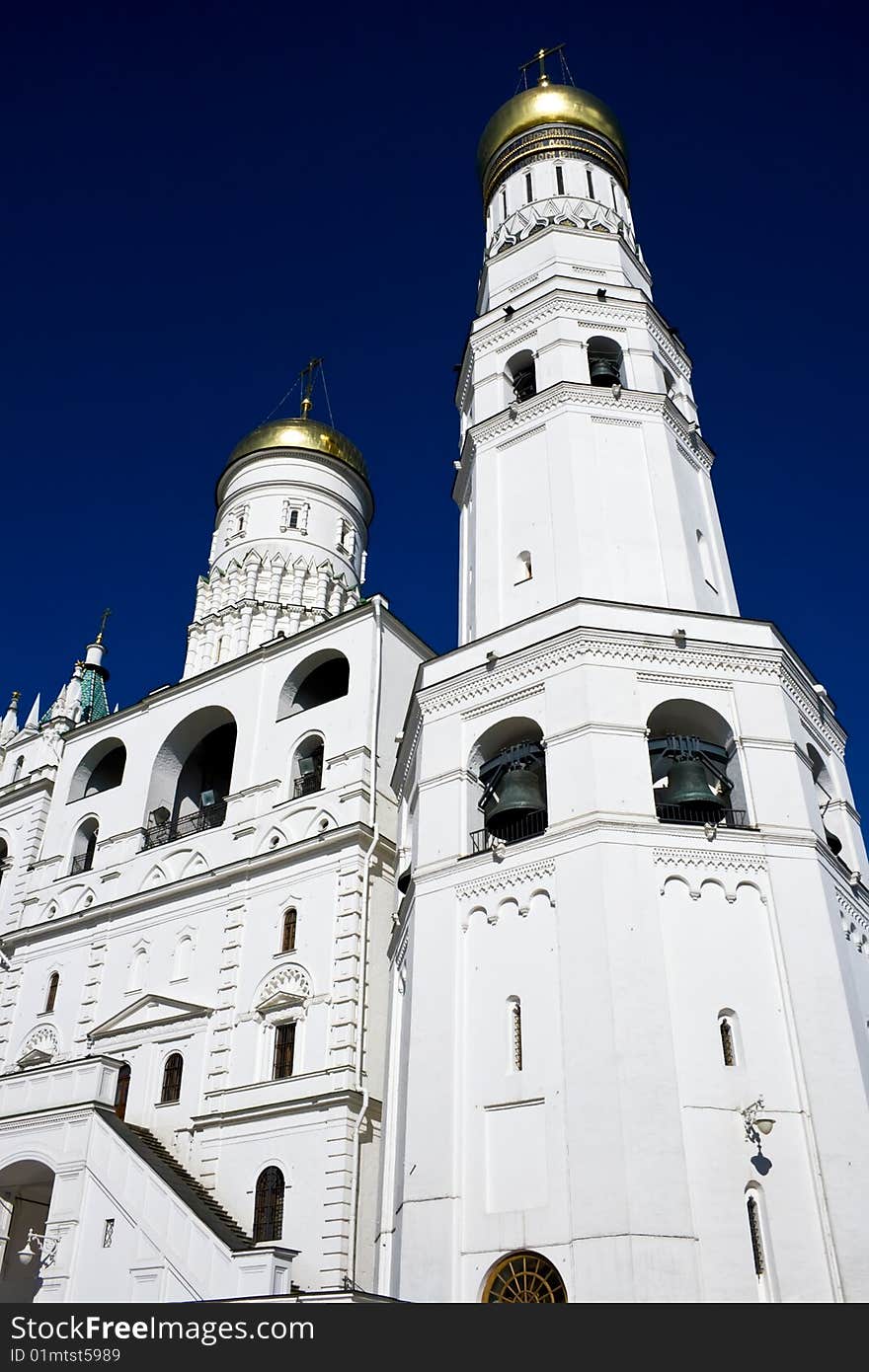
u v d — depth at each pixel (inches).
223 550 2165.4
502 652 1124.5
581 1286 781.3
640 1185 796.6
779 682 1077.8
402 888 1225.4
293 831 1481.3
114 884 1649.9
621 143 1690.5
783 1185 821.2
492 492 1298.0
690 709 1061.8
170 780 1734.7
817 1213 812.0
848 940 1022.4
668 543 1202.0
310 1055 1304.1
